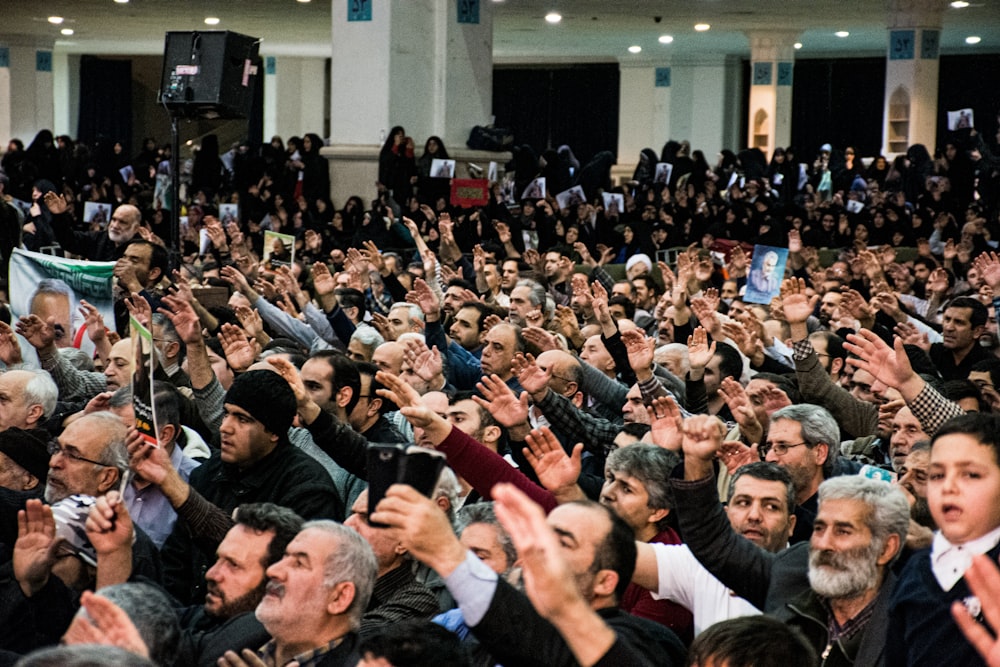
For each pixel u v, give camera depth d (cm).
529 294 881
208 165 2161
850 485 358
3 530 451
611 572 339
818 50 3184
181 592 475
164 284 838
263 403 489
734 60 3142
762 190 2130
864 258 1207
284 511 399
